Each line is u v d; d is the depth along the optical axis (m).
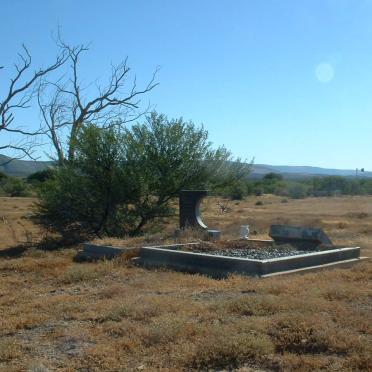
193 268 13.01
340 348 6.33
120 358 6.47
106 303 9.39
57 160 22.23
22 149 24.64
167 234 17.89
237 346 6.34
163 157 21.64
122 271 13.02
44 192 21.75
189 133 22.55
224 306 8.50
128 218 21.45
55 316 8.73
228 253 14.30
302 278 11.25
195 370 6.04
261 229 28.50
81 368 6.27
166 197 22.27
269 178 105.69
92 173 21.25
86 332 7.63
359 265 13.02
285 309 8.17
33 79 25.14
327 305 8.29
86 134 21.45
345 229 27.88
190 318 8.09
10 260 15.42
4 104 24.39
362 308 8.27
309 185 94.00
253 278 11.52
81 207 21.47
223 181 23.48
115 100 27.66
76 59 26.66
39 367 6.20
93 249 15.83
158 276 12.21
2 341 7.33
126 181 20.67
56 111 26.39
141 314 8.29
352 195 88.38
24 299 10.40
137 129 22.17
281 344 6.58
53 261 14.66
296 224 32.19
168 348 6.66
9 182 68.50
